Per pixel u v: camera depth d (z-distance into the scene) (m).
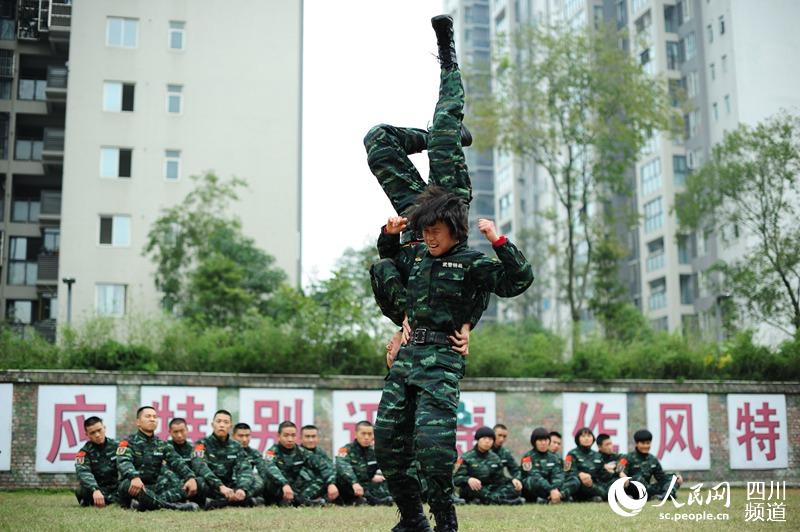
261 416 15.76
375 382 16.31
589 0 44.44
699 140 39.31
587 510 10.03
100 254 30.17
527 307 43.50
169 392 15.43
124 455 10.20
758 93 36.53
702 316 32.25
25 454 14.73
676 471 17.20
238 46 32.28
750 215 28.83
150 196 30.83
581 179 31.50
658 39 40.72
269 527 7.16
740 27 36.75
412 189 5.76
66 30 32.06
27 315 33.66
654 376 18.33
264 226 31.45
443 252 5.21
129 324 17.55
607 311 28.19
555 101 27.83
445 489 4.95
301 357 16.55
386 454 5.21
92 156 30.66
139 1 31.69
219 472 11.24
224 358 16.33
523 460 12.45
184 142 31.41
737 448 17.53
